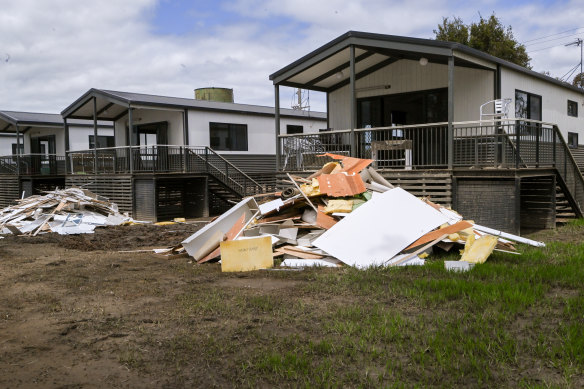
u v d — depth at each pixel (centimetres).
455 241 746
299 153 1302
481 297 490
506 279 563
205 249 761
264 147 1991
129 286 598
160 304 516
